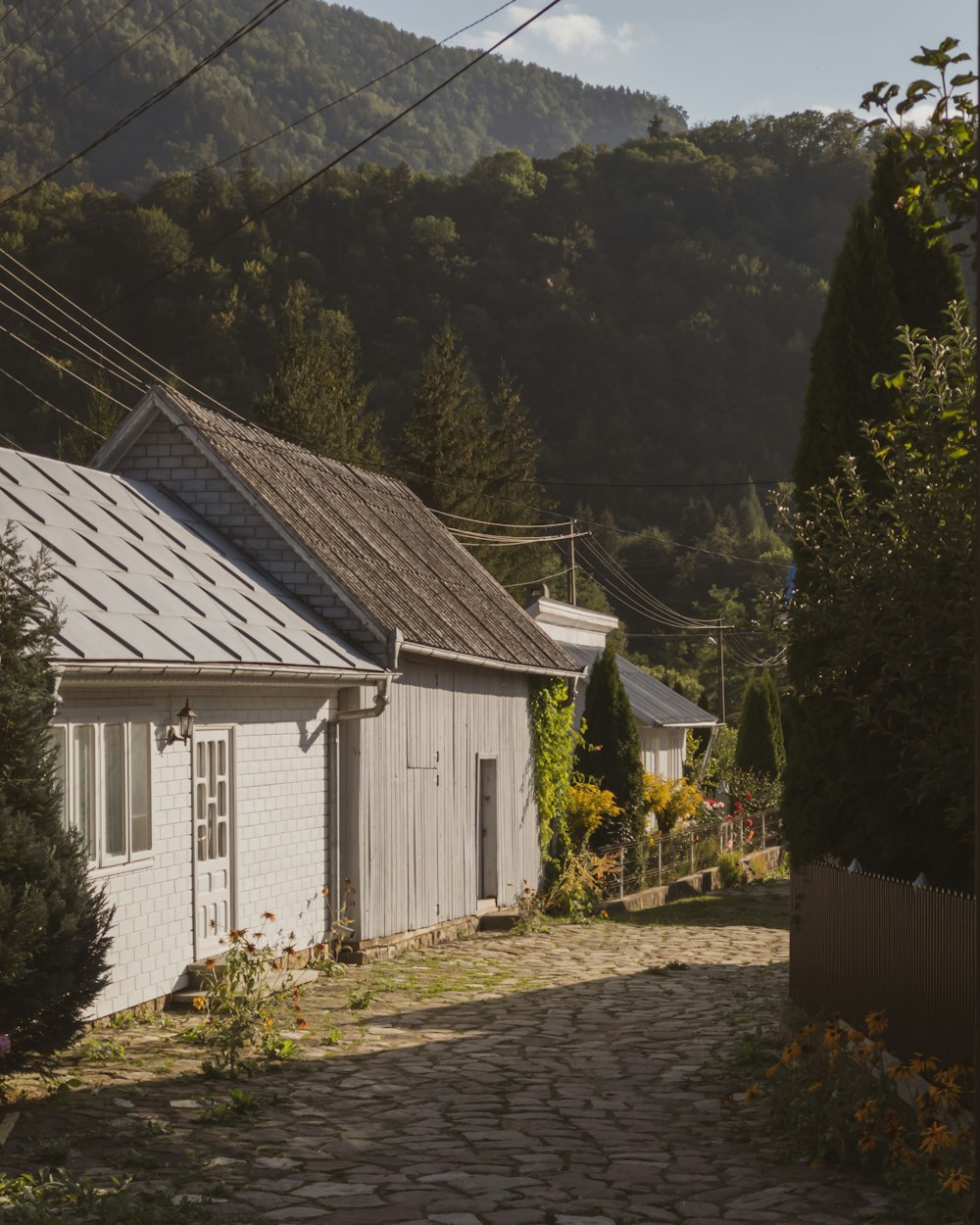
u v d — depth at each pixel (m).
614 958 18.20
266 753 15.38
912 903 9.26
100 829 12.16
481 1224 7.05
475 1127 9.27
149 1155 8.20
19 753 8.88
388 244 71.88
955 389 9.65
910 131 8.95
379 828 17.70
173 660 12.64
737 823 33.19
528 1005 14.40
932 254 12.38
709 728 43.41
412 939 18.58
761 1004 14.53
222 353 54.66
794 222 86.94
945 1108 7.96
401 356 66.31
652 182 86.88
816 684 11.05
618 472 79.00
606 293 81.94
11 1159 7.97
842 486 12.03
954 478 9.52
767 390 82.94
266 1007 12.50
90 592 13.14
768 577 75.31
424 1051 11.95
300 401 38.19
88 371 49.91
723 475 80.50
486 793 21.89
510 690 22.55
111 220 55.34
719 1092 10.49
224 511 17.83
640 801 27.77
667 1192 7.80
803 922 11.73
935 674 9.62
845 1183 8.02
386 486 24.77
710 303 83.12
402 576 20.12
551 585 58.59
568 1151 8.68
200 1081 10.36
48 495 15.01
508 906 22.14
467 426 45.22
